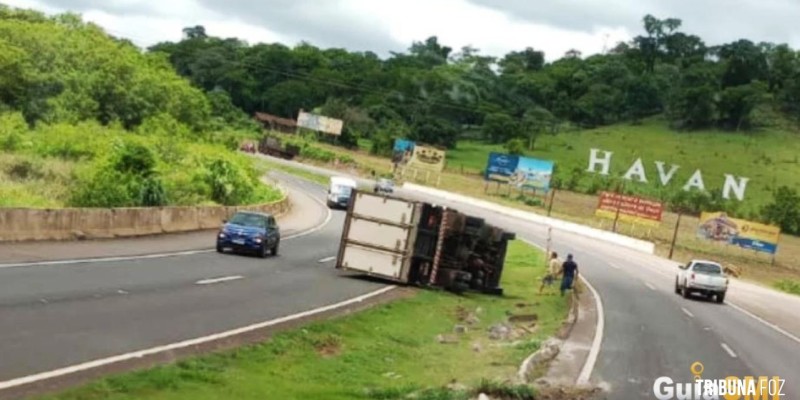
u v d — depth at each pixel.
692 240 88.25
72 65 75.62
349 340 20.81
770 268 75.75
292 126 150.75
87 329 16.19
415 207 34.03
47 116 67.62
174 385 13.08
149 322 17.97
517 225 79.12
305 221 60.69
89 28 89.12
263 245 35.84
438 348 22.05
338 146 142.00
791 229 106.00
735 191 107.75
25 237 29.47
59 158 53.16
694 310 37.16
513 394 15.90
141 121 75.62
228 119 140.25
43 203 38.44
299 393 14.06
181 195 52.03
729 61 181.75
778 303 49.88
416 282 34.44
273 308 22.84
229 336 17.91
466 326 27.20
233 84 168.25
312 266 35.56
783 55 181.88
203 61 174.88
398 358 19.72
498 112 163.00
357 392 14.77
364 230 34.16
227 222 36.81
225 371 14.75
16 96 69.06
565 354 22.17
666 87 180.50
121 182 43.28
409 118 160.62
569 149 152.88
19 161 47.16
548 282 40.91
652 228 94.38
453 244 35.56
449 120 162.00
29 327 15.55
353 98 168.50
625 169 141.00
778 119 165.25
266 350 17.31
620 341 25.14
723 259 77.31
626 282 47.22
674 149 152.88
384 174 116.56
